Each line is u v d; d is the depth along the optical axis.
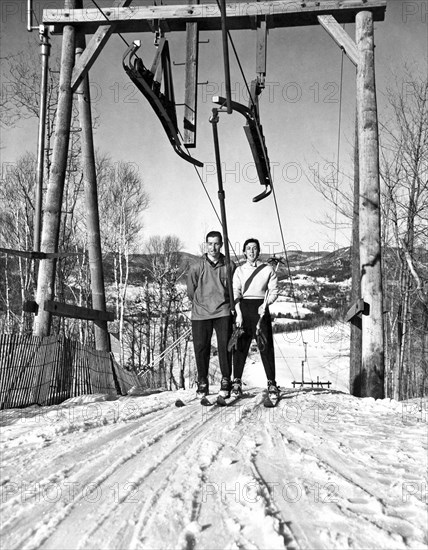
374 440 5.04
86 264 32.97
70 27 11.01
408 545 2.61
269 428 5.59
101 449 4.56
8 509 3.08
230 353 7.58
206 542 2.63
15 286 33.09
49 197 10.76
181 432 5.32
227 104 7.71
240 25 10.72
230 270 7.50
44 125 10.99
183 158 10.23
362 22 10.45
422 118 24.28
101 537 2.68
